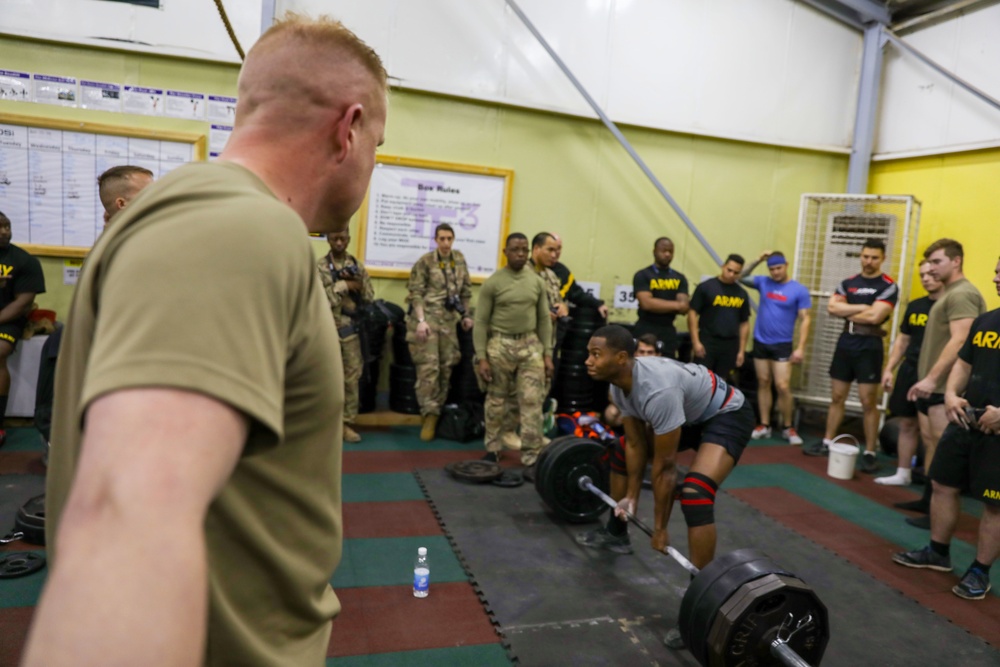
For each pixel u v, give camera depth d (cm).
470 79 566
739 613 200
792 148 670
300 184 72
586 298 571
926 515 420
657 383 268
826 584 328
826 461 536
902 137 648
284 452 63
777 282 588
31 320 478
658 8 609
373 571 312
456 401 559
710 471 274
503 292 460
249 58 74
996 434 310
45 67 479
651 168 630
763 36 643
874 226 610
